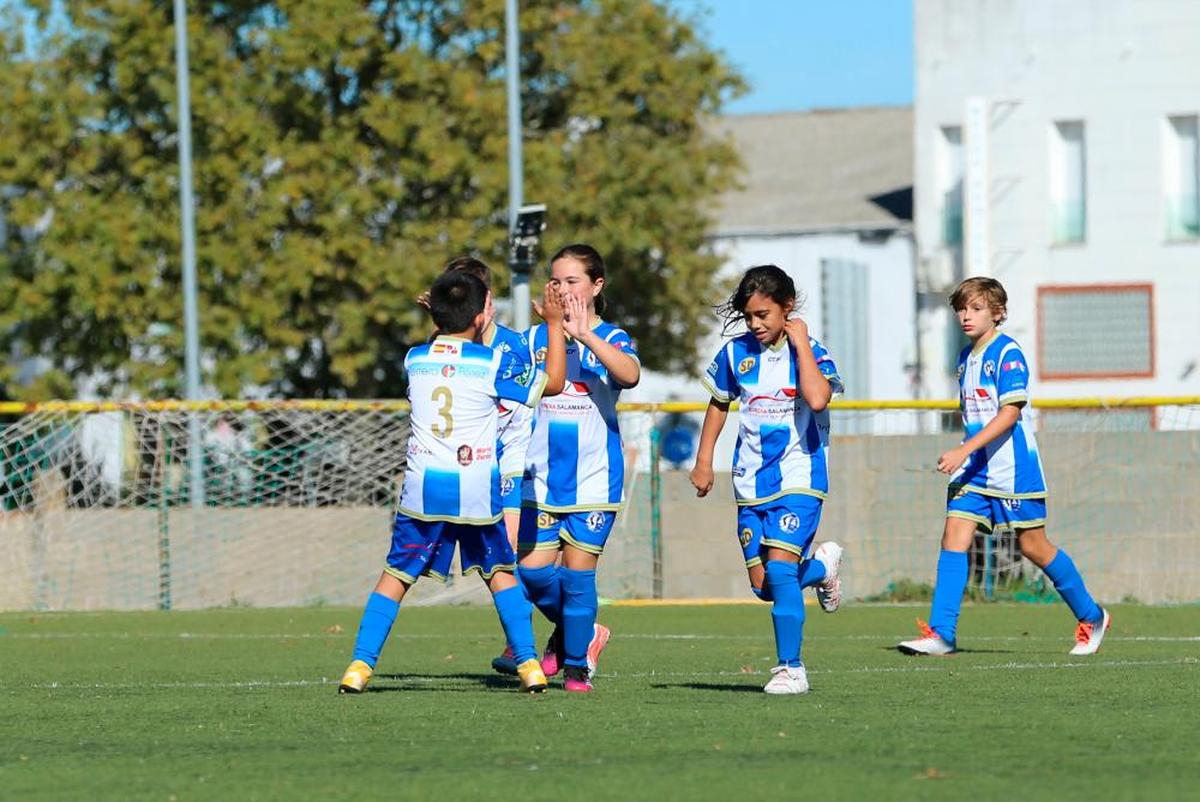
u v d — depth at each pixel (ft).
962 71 463.42
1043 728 77.77
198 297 374.43
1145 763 67.51
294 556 204.13
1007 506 120.37
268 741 76.69
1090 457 189.88
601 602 192.03
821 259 517.96
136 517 201.77
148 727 82.38
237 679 110.22
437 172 374.63
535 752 71.97
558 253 97.35
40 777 67.87
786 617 93.15
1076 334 456.04
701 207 493.77
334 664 121.60
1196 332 447.42
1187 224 449.48
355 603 204.33
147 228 374.63
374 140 389.19
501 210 382.63
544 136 399.65
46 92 379.55
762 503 93.45
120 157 386.52
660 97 411.34
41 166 384.68
